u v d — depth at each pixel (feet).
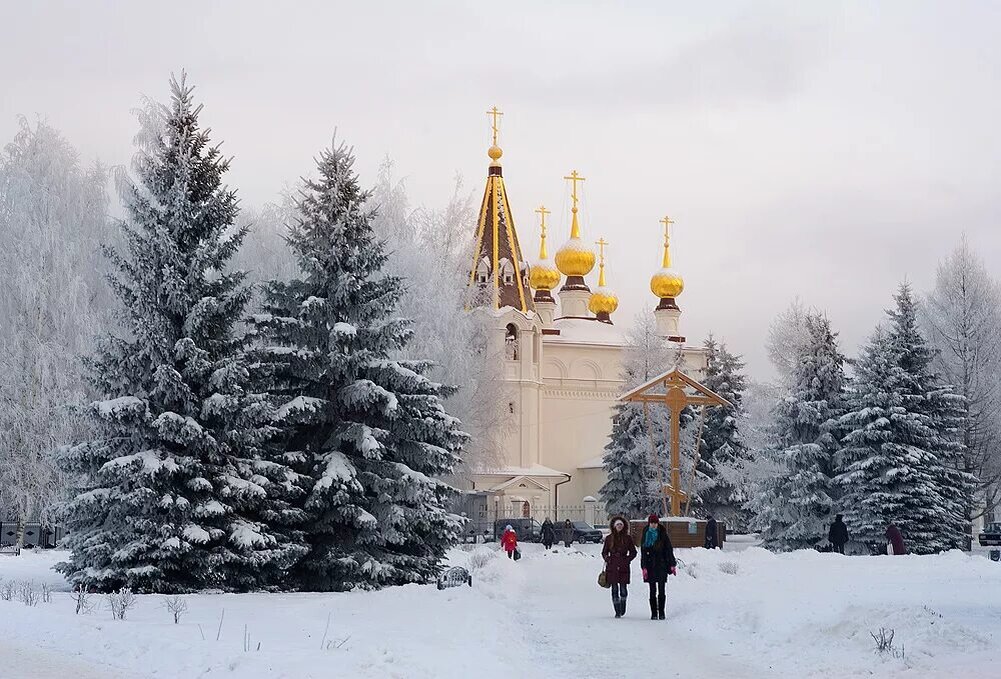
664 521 148.15
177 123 91.81
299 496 90.22
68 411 92.99
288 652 47.34
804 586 92.79
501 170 322.75
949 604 73.97
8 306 138.00
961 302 200.95
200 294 89.30
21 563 116.47
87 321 136.26
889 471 171.01
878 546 171.22
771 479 187.42
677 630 61.52
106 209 148.25
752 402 255.70
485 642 53.57
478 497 284.20
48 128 148.97
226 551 84.07
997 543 225.15
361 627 57.62
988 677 42.75
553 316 360.28
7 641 48.96
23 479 134.92
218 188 92.22
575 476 345.92
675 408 154.61
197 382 87.71
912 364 182.09
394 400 92.48
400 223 179.63
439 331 171.22
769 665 48.83
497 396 193.36
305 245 97.55
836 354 192.65
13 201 142.00
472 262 198.39
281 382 94.73
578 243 374.02
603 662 49.57
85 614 59.16
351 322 96.17
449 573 80.69
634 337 276.00
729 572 109.50
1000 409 195.21
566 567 125.08
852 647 50.75
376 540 91.30
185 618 60.80
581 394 350.02
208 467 85.56
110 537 84.38
